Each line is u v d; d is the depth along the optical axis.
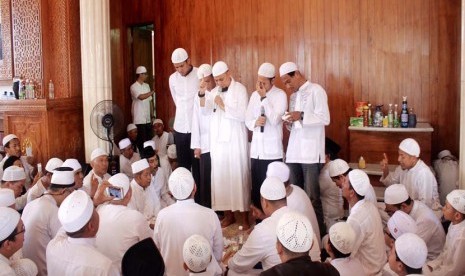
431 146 5.74
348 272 2.58
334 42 6.25
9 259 2.52
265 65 5.04
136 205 4.27
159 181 5.29
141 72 7.36
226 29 6.93
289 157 5.00
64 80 6.44
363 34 6.09
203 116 5.50
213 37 7.03
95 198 3.25
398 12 5.89
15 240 2.45
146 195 4.44
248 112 5.21
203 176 5.60
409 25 5.85
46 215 3.21
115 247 2.95
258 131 5.13
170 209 3.08
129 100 7.69
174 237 3.02
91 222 2.41
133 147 6.60
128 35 7.68
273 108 5.04
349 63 6.19
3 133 6.52
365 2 6.05
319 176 4.97
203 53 7.12
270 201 3.09
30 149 5.79
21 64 6.52
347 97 6.23
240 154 5.28
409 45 5.87
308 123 4.80
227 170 5.32
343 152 6.28
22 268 2.42
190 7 7.15
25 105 5.96
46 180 4.28
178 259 3.02
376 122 5.75
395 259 2.63
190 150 5.91
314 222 3.67
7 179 4.06
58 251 2.39
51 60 6.44
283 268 1.90
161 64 7.46
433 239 3.56
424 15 5.77
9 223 2.41
